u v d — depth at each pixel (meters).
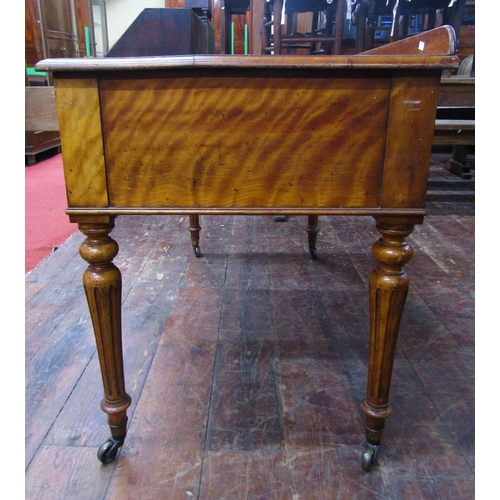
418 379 1.08
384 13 3.40
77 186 0.70
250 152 0.68
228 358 1.17
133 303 1.45
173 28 0.91
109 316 0.78
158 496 0.77
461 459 0.85
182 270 1.72
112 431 0.83
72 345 1.21
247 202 0.71
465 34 4.09
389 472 0.82
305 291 1.55
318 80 0.64
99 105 0.66
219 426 0.93
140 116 0.66
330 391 1.04
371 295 0.77
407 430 0.92
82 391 1.03
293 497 0.77
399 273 0.75
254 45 3.06
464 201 2.73
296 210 0.71
